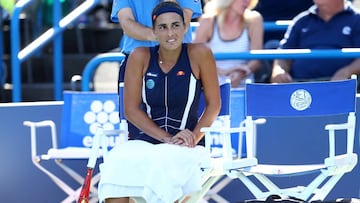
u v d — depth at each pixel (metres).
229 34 19.45
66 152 16.19
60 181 16.56
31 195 17.94
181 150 13.92
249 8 19.67
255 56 17.53
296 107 14.79
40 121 17.88
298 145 18.00
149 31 15.36
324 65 19.22
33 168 17.92
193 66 14.60
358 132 17.75
